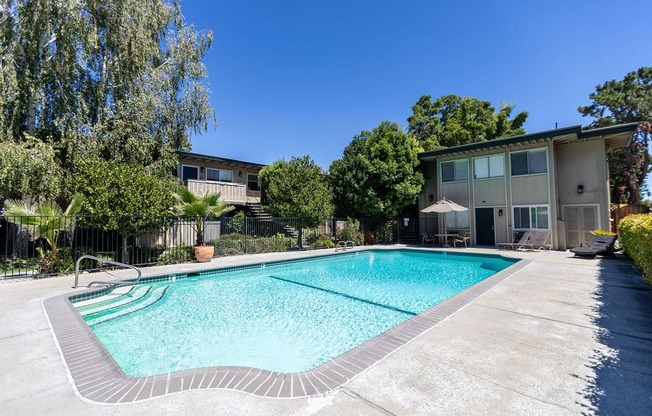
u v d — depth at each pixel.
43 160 9.83
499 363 3.08
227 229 15.79
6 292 6.27
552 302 5.32
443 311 4.79
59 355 3.31
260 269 10.98
